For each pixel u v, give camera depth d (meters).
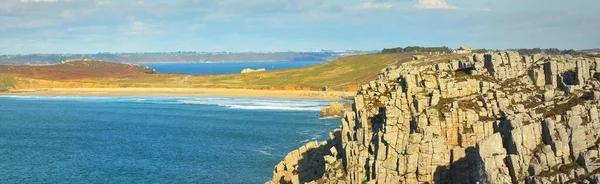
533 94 54.75
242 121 188.75
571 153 46.22
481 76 58.25
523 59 58.88
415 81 58.81
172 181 102.19
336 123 177.75
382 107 60.16
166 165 116.62
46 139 158.00
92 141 153.25
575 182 43.66
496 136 48.38
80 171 113.62
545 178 44.41
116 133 168.75
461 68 61.25
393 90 62.34
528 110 51.41
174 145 142.25
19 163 122.81
